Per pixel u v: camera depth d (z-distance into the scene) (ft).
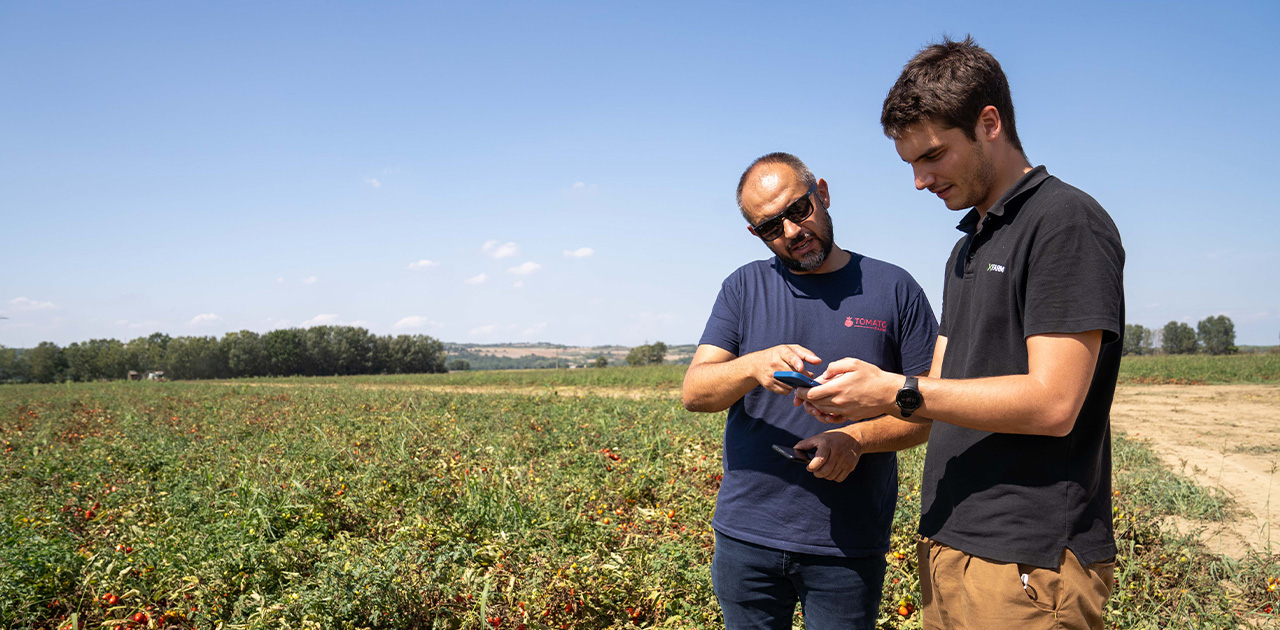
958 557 5.94
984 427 5.08
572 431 31.60
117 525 18.40
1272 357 116.98
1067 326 4.89
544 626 12.01
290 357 313.53
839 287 7.75
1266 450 30.35
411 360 341.41
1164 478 23.24
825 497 7.30
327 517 18.12
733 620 7.89
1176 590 14.15
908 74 5.70
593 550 15.06
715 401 7.43
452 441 29.25
